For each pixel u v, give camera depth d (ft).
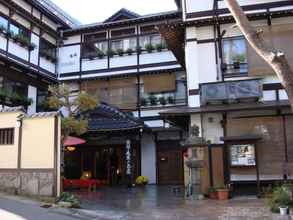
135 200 41.86
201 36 50.42
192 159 43.42
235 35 49.49
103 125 62.69
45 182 36.14
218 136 47.32
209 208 34.99
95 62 73.15
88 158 70.23
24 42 63.16
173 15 68.80
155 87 69.67
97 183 58.34
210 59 49.65
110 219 29.68
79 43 74.49
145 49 70.64
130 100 70.85
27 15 64.49
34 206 31.27
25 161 37.22
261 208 33.94
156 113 68.90
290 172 41.24
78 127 44.78
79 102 49.62
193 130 44.96
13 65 60.49
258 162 45.14
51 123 37.14
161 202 40.01
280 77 21.20
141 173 67.97
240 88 46.01
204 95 47.24
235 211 32.76
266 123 46.03
